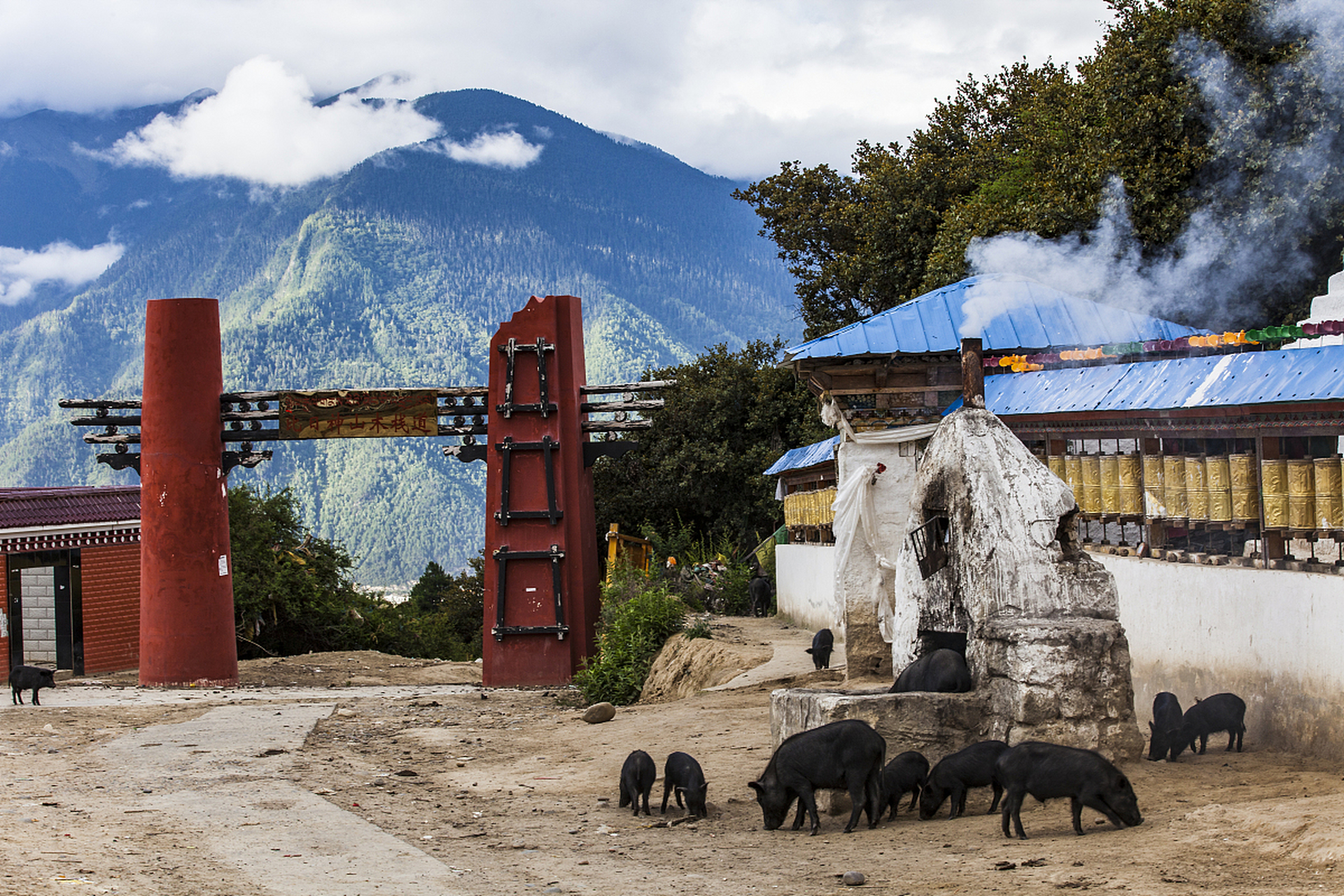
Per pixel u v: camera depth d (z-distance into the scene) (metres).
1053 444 14.42
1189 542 12.62
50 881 7.33
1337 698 9.40
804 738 9.36
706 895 7.21
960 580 10.87
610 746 14.68
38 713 19.73
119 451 27.59
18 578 30.64
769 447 44.03
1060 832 8.27
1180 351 13.80
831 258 40.91
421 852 8.96
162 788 12.37
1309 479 10.03
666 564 35.69
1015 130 35.59
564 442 27.14
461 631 53.88
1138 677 12.70
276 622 42.69
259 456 27.38
